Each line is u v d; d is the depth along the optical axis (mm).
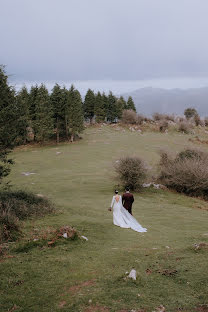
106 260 9406
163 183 33875
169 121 106625
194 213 21844
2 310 6273
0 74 17562
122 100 122812
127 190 16516
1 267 8570
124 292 6727
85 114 110000
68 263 9055
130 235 13680
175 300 6316
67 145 70750
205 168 30609
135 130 93688
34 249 10289
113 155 56406
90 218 16844
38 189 30094
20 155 58531
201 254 9469
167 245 11883
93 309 6070
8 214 12438
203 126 112438
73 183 33750
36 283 7609
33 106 75125
